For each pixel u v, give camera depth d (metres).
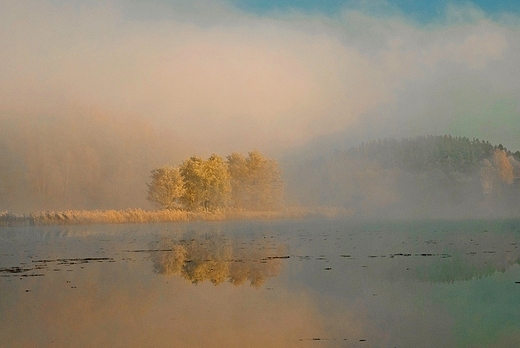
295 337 12.76
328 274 22.11
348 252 30.47
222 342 12.40
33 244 36.41
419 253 29.62
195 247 33.91
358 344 12.20
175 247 34.00
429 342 12.30
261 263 25.83
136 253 30.61
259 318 14.70
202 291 18.64
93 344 12.45
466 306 15.98
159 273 22.83
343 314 15.06
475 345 12.10
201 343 12.36
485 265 24.55
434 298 17.16
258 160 99.12
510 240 37.88
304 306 16.12
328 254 29.47
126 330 13.56
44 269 24.20
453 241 37.38
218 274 22.36
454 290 18.45
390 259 27.02
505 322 14.09
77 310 15.88
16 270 23.91
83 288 19.34
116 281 20.77
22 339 12.91
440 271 22.73
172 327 13.84
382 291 18.47
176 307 16.16
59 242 37.81
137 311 15.66
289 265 25.00
